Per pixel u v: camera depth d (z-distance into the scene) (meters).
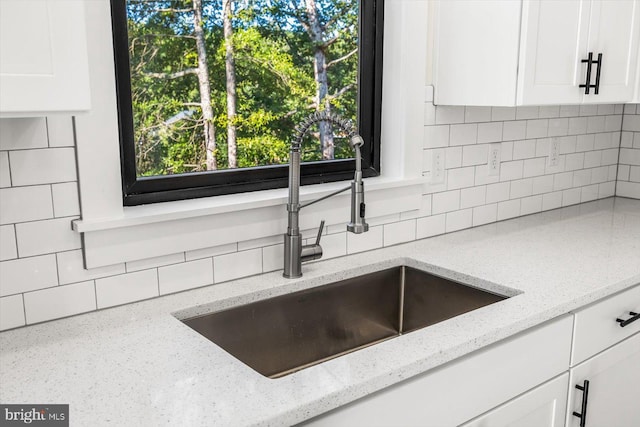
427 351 1.22
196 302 1.49
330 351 1.75
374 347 1.24
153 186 1.58
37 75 0.94
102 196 1.40
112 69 1.37
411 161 2.01
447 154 2.13
